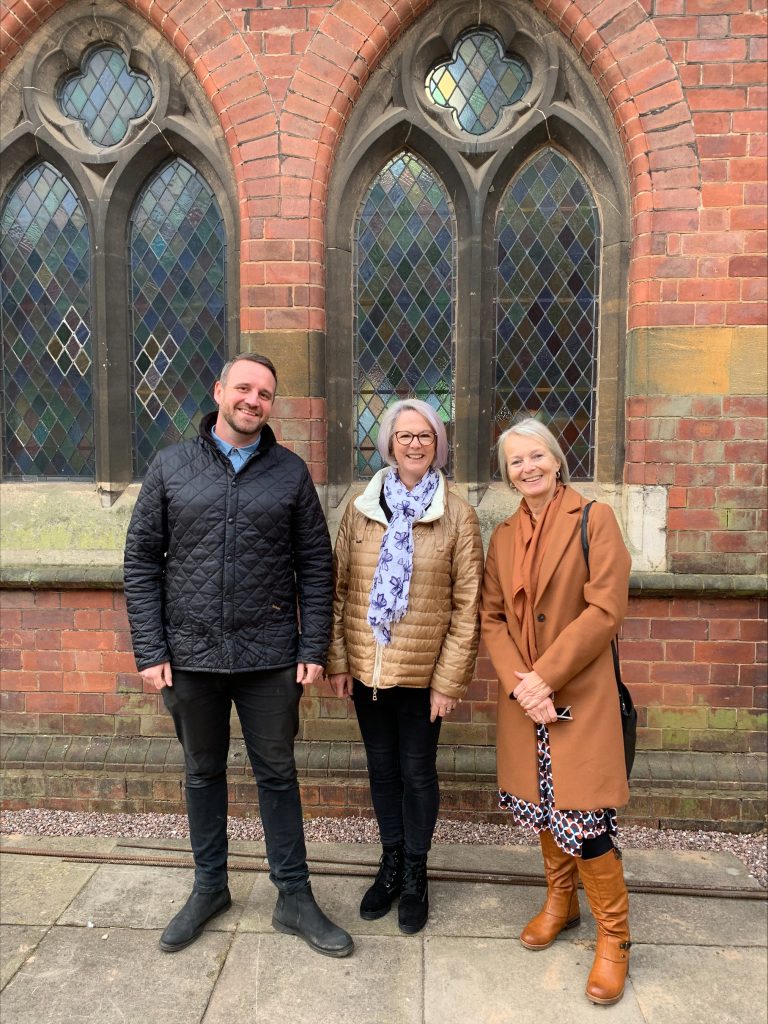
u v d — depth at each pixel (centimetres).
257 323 309
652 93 293
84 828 306
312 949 229
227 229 320
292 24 300
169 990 213
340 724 322
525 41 308
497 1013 205
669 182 295
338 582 240
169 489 212
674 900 258
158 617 217
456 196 319
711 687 310
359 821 309
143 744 327
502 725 219
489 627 219
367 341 330
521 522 216
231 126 304
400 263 326
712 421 302
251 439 219
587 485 327
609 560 203
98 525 330
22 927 241
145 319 335
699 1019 204
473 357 319
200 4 301
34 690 330
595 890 209
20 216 336
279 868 234
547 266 323
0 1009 206
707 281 297
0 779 321
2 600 329
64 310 337
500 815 308
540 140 315
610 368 317
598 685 203
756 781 304
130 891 261
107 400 327
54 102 327
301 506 222
